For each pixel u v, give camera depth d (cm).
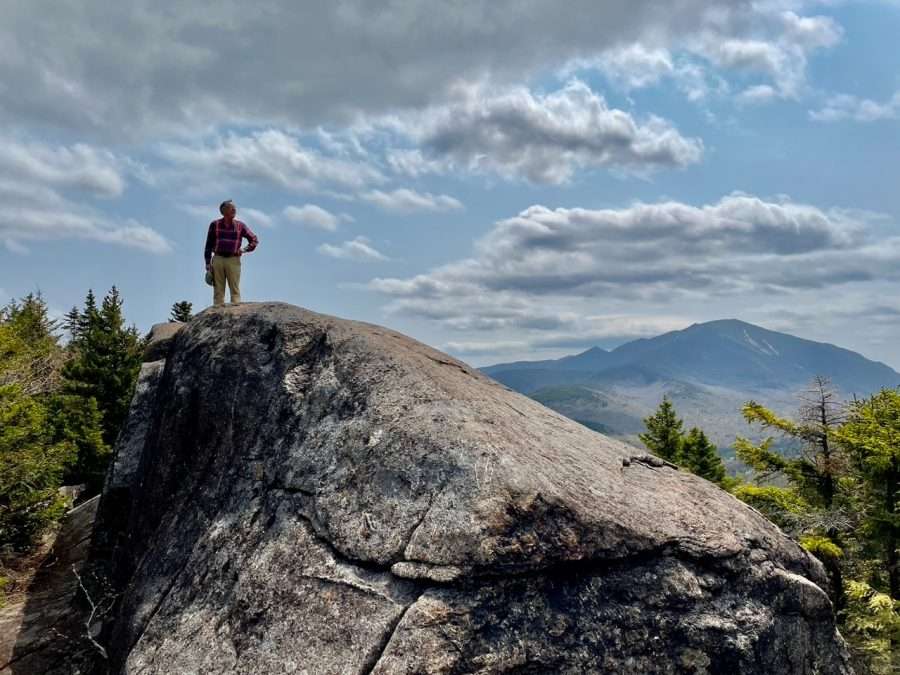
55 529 1639
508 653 567
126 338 3306
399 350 927
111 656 804
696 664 624
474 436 700
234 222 1368
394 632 566
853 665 760
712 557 685
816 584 773
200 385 995
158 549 862
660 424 3466
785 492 1781
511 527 618
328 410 825
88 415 2852
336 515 686
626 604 629
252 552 718
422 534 624
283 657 597
